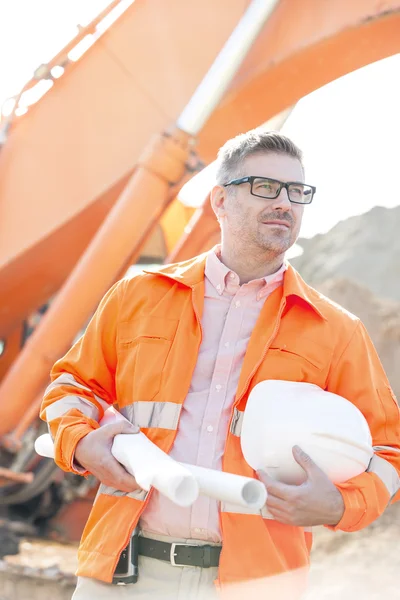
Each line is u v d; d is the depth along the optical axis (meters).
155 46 6.56
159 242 9.06
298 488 2.05
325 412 2.13
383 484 2.16
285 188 2.29
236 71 5.73
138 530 2.24
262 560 2.12
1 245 6.98
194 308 2.34
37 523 8.34
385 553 6.15
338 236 22.95
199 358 2.31
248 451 2.14
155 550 2.20
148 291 2.41
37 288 7.57
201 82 5.96
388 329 10.75
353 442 2.11
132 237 6.14
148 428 2.25
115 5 6.53
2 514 8.25
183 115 5.95
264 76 5.74
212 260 2.40
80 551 2.26
